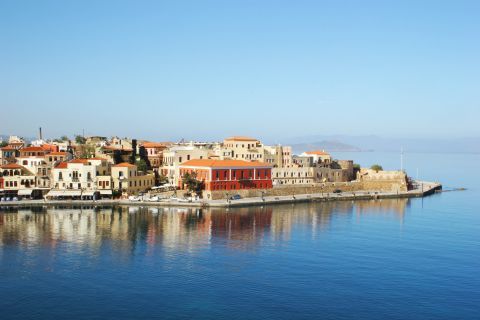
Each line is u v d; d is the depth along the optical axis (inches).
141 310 3663.9
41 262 4734.3
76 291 4008.4
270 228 6614.2
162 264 4746.6
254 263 4857.3
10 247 5251.0
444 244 5861.2
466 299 3981.3
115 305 3747.5
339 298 3959.2
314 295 4010.8
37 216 7130.9
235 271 4581.7
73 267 4601.4
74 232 6033.5
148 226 6515.8
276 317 3572.8
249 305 3779.5
